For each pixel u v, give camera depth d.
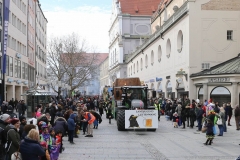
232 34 32.22
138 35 82.25
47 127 9.62
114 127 22.62
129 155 12.01
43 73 67.69
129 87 22.19
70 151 12.80
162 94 43.50
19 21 42.25
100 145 14.41
